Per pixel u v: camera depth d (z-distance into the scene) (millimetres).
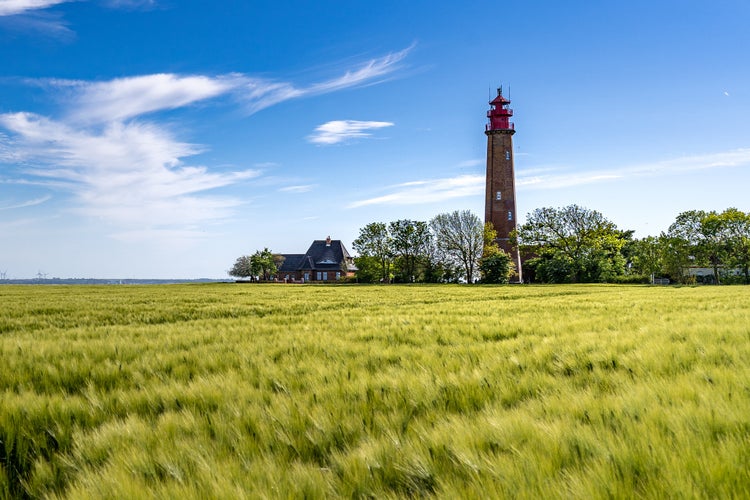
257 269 116625
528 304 20031
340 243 129625
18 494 3098
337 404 4430
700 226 71312
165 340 9148
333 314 16328
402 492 2867
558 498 2537
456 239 84938
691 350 6465
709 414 3611
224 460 3252
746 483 2582
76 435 3783
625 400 4125
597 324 10820
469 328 10375
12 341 9180
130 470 3139
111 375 6012
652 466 2855
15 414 4254
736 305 16516
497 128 83438
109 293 43094
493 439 3438
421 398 4598
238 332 10664
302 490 2809
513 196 82750
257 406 4352
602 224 73250
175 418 4152
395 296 33750
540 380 5203
